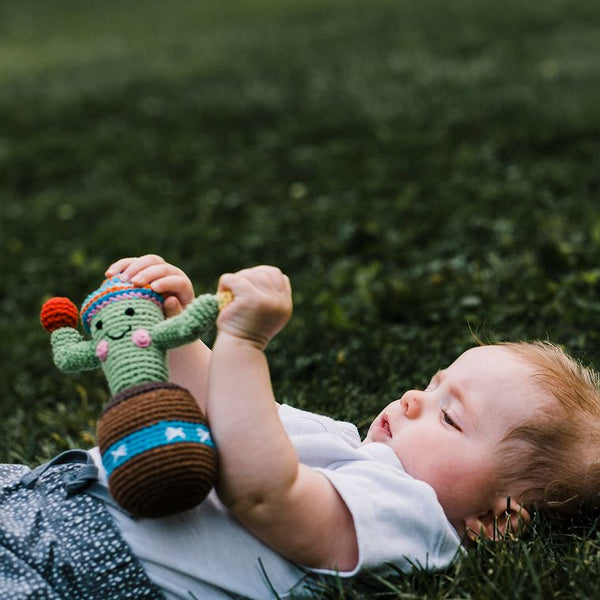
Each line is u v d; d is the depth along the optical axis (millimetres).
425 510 1896
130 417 1602
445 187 5715
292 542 1791
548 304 3541
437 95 8188
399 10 13883
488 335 3258
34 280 4949
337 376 3195
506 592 1799
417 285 3961
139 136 7949
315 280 4398
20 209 6344
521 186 5496
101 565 1760
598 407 2117
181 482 1575
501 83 8430
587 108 7039
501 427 2012
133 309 1806
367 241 4840
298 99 8617
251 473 1700
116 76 10508
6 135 8281
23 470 2041
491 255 4199
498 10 12836
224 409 1709
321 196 5977
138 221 5820
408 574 1883
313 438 2020
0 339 4113
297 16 14656
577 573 1826
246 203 6035
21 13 18781
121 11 18281
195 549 1800
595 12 11953
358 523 1813
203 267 4863
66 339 1857
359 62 10211
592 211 4891
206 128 8109
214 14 16297
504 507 2021
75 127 8453
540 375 2074
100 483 1877
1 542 1781
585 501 2090
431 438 2025
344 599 1846
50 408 3404
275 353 3516
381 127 7379
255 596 1817
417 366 3209
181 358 2084
